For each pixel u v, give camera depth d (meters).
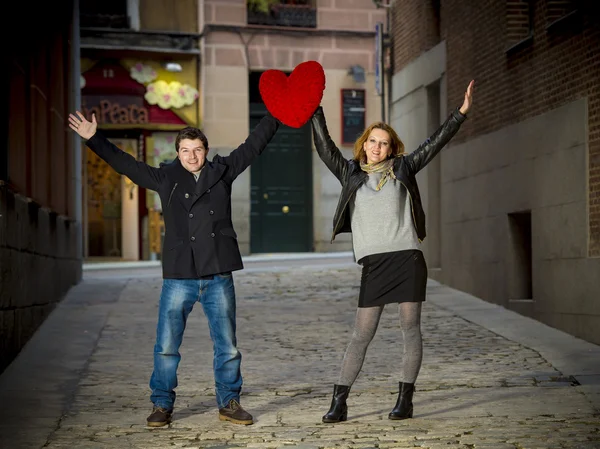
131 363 8.41
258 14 23.09
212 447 5.33
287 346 9.31
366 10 23.78
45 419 6.16
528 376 7.55
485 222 12.89
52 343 9.41
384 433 5.63
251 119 23.59
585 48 9.91
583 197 9.93
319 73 5.88
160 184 5.79
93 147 5.72
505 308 12.14
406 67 16.95
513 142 11.84
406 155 6.00
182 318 5.88
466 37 13.69
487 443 5.33
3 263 8.06
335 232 6.02
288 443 5.41
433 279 15.38
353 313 11.59
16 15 9.45
